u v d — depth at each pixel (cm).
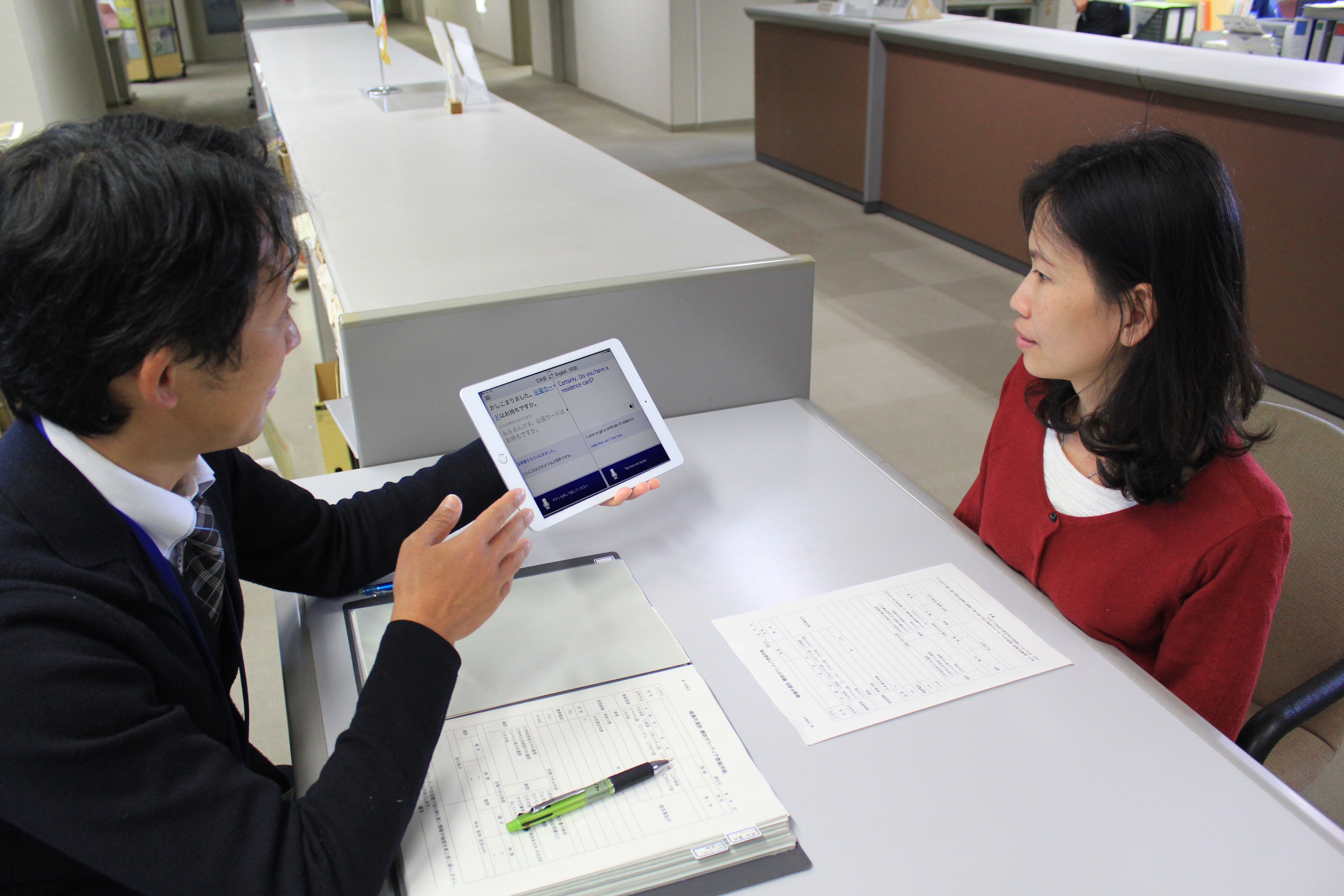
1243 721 100
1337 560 112
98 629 60
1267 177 293
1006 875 68
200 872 59
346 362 119
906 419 292
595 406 109
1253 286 303
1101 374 94
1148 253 84
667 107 720
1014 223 413
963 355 337
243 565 94
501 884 66
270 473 95
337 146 223
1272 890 67
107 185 54
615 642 91
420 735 69
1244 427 102
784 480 123
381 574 100
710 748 78
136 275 55
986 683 87
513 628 93
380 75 333
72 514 62
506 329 126
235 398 65
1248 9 637
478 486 105
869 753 79
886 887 68
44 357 57
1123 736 81
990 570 104
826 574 103
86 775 56
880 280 411
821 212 512
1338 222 275
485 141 230
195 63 1135
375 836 64
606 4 788
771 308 140
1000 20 771
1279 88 280
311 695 86
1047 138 383
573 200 177
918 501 118
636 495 107
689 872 68
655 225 160
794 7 578
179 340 58
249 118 736
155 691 64
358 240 152
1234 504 90
